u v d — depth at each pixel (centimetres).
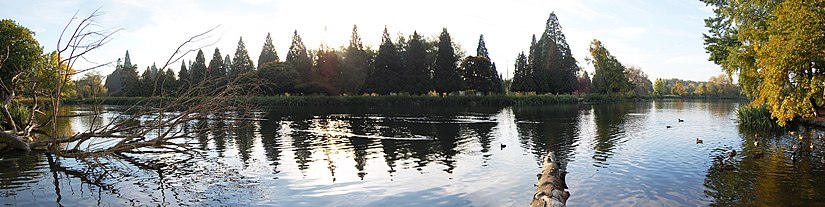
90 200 1109
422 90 7312
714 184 1220
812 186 1173
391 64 7369
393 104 6812
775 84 2228
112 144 2161
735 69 2997
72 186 1248
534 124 3338
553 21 8512
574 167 1494
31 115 2025
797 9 2025
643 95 11119
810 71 2281
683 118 3897
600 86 8744
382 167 1526
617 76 8706
